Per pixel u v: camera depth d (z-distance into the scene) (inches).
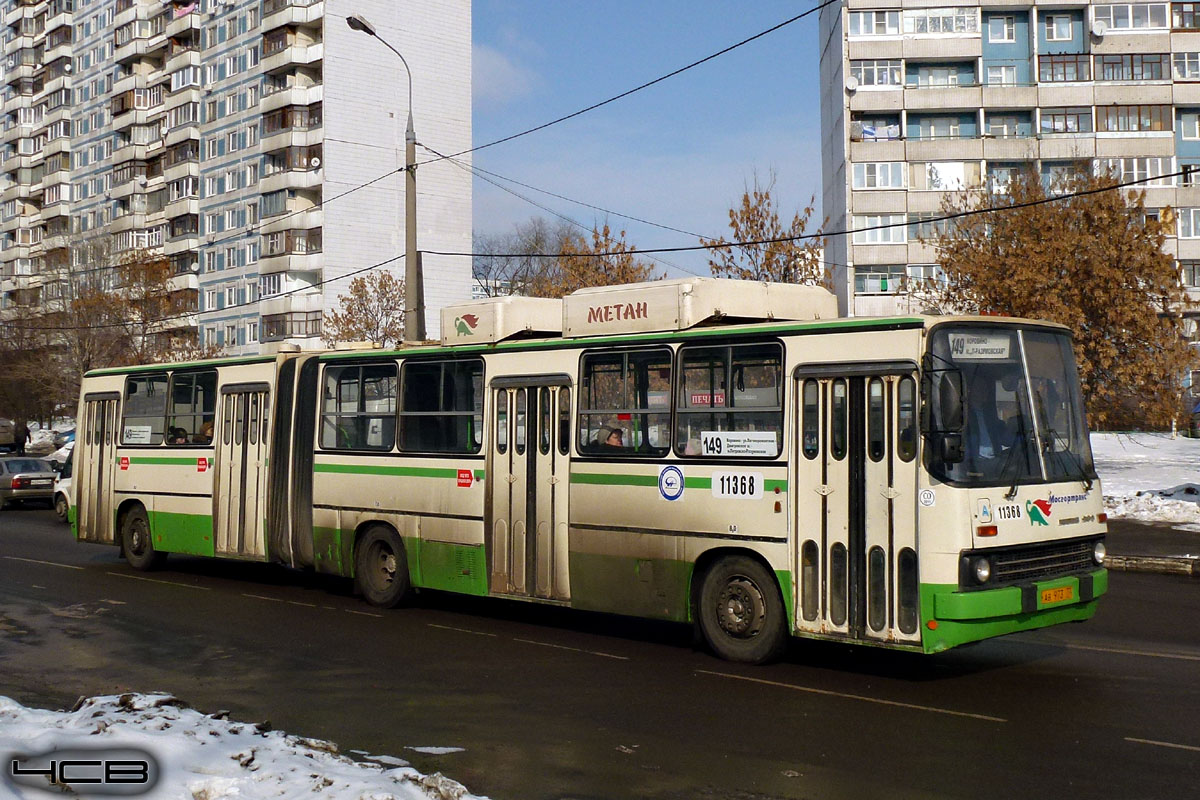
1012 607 343.9
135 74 3046.3
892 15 2325.3
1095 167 2240.4
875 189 2287.2
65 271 2395.4
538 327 497.4
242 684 373.7
